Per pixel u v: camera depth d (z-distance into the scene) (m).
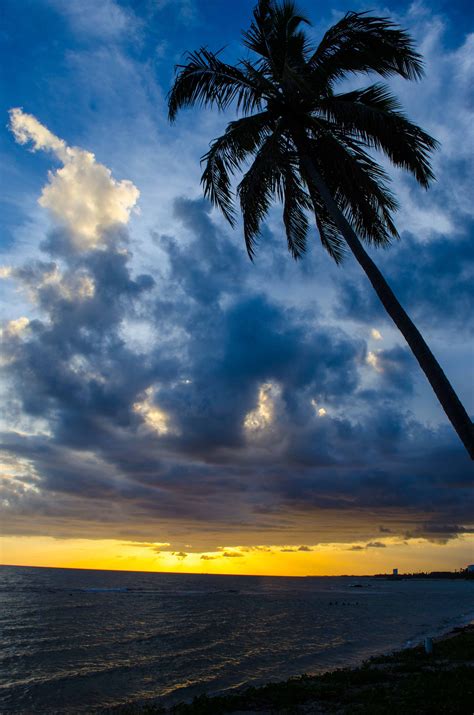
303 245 14.56
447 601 73.00
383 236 13.19
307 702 11.41
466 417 8.41
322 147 12.45
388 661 17.55
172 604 63.59
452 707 9.20
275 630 36.66
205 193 12.90
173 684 18.80
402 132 11.52
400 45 11.57
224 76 12.63
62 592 85.75
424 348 9.09
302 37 13.14
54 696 17.02
